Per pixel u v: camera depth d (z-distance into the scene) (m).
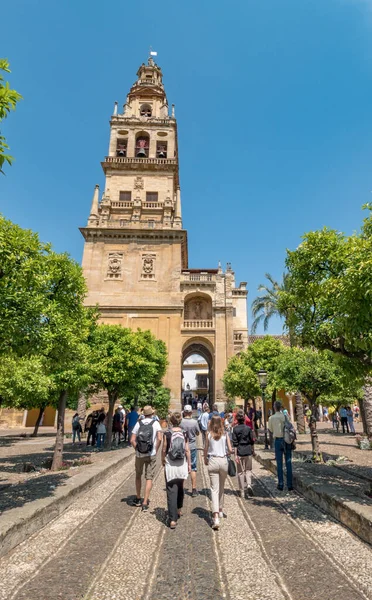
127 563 4.84
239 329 45.47
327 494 6.84
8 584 4.25
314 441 12.72
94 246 38.66
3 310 6.70
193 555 5.09
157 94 49.19
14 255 6.79
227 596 3.97
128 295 37.28
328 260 8.48
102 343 18.75
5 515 5.78
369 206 7.88
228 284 40.28
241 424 8.97
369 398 16.02
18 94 5.24
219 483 6.64
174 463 6.57
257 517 6.84
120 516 6.96
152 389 27.75
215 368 37.44
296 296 9.11
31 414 45.16
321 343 8.87
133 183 42.94
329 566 4.66
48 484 8.68
